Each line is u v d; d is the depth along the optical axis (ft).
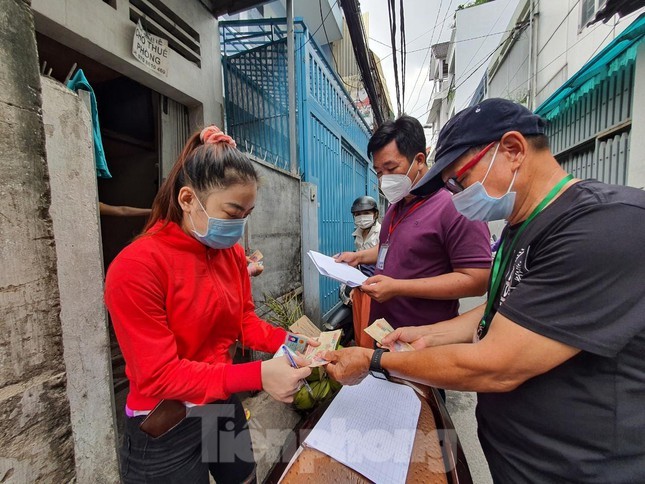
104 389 4.29
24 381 2.23
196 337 3.15
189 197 2.94
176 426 3.22
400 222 5.35
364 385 3.74
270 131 11.66
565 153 16.53
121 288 2.62
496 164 2.82
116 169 10.72
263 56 11.32
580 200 2.40
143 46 6.64
